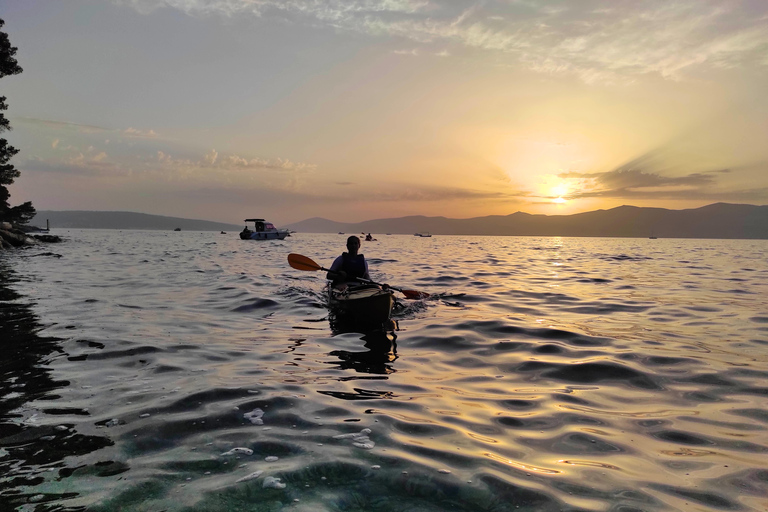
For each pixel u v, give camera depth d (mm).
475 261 22641
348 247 9336
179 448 2713
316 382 4148
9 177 28125
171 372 4352
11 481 2291
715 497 2209
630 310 8344
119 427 3018
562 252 35719
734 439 2932
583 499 2180
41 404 3438
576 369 4617
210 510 2041
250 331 6449
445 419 3270
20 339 5539
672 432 3049
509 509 2098
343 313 7852
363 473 2416
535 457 2652
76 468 2441
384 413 3365
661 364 4758
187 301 8984
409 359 5062
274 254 27328
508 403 3643
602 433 3031
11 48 26234
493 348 5539
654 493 2242
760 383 4117
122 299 9000
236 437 2883
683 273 16328
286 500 2135
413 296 9383
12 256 22047
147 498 2139
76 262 18734
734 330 6535
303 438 2881
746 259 26516
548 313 8016
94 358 4773
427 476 2389
